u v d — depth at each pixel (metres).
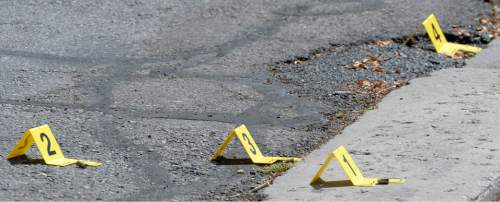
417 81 22.12
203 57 24.72
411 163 16.48
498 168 15.98
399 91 21.44
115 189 16.11
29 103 20.98
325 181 15.95
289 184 15.98
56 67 23.75
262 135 19.02
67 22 27.66
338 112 20.47
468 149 17.00
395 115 19.52
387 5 28.97
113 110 20.59
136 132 19.11
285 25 27.25
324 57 24.58
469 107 19.67
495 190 15.40
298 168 16.81
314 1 29.66
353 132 18.69
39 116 20.09
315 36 26.14
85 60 24.39
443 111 19.50
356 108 20.72
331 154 15.74
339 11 28.52
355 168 15.93
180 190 16.17
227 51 25.17
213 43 25.83
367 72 23.23
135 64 24.17
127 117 20.09
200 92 21.91
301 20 27.70
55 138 18.64
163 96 21.59
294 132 19.23
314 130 19.36
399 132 18.33
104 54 24.95
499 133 17.83
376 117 19.55
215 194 15.99
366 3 29.27
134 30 27.02
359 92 21.81
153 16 28.25
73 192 15.88
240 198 15.73
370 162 16.69
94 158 17.62
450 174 15.79
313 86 22.33
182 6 29.16
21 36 26.25
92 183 16.33
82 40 26.08
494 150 16.89
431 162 16.47
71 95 21.64
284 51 25.00
